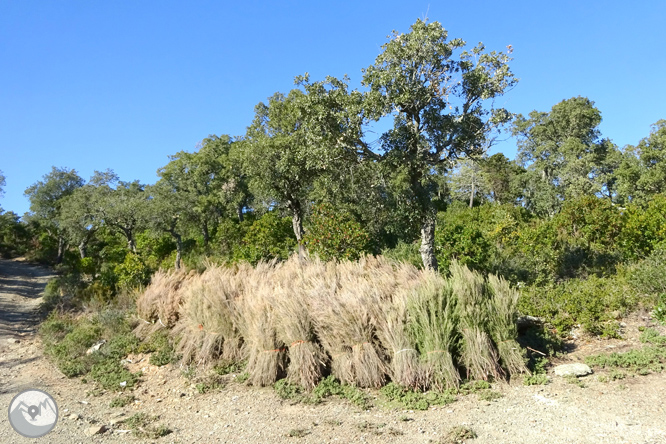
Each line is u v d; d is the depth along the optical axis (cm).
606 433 396
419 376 542
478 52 919
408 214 930
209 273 954
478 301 582
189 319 785
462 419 455
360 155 962
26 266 3875
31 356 895
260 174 1550
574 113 3728
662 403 442
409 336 566
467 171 4066
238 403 558
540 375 548
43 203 4381
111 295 1436
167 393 622
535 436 403
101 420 529
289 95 1569
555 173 3625
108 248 2733
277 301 645
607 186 3641
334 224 1171
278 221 1770
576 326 721
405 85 889
